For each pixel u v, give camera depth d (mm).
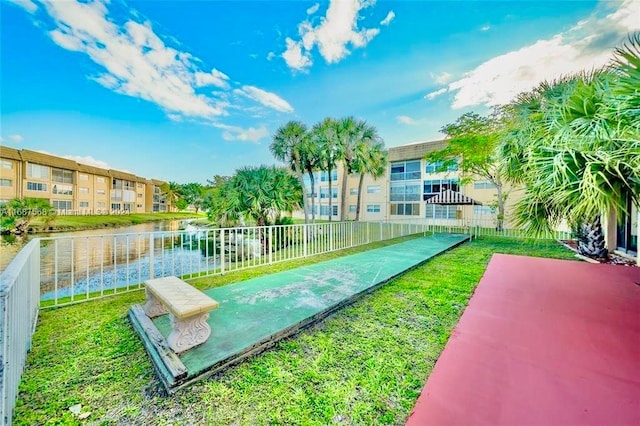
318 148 12266
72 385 1705
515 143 4840
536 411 1423
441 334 2410
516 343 2162
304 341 2299
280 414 1498
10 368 1336
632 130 2520
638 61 2264
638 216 4969
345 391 1677
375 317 2793
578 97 3246
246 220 9102
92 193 34969
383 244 8156
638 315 2672
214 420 1458
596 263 5348
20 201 20641
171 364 1760
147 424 1427
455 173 16641
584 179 2914
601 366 1824
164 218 41125
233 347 2029
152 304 2588
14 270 1457
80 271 7273
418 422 1396
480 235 11500
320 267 4852
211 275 4316
